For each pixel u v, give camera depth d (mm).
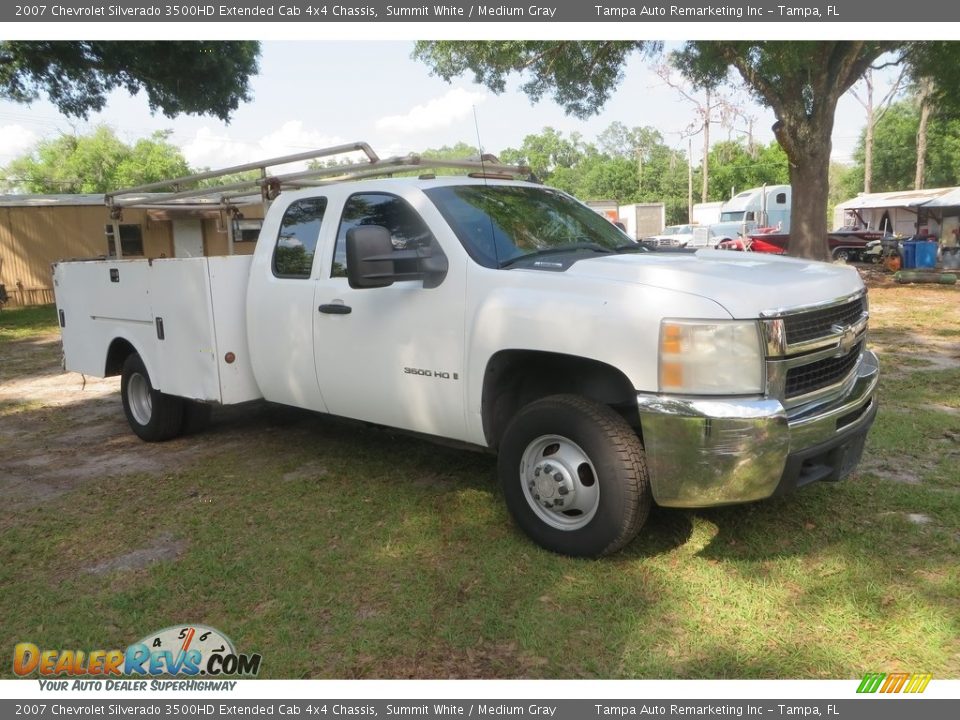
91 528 4391
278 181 5695
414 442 5754
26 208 19078
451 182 4477
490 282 3861
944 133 36156
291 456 5562
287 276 4969
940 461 4918
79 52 17094
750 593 3326
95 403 8047
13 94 17891
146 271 5648
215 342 5152
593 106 18062
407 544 3955
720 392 3217
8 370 10398
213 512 4527
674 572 3535
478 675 2873
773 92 17547
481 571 3623
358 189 4617
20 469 5664
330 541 4043
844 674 2801
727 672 2836
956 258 23172
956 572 3422
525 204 4582
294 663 2994
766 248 27734
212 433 6367
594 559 3656
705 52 15422
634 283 3447
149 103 19234
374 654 3020
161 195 6789
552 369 4004
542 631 3104
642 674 2842
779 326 3244
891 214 33062
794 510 4160
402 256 3955
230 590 3566
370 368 4445
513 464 3818
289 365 4973
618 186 77188
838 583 3371
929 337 9984
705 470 3195
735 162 64438
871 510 4137
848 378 3801
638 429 3797
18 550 4133
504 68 17281
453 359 4004
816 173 18000
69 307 6805
